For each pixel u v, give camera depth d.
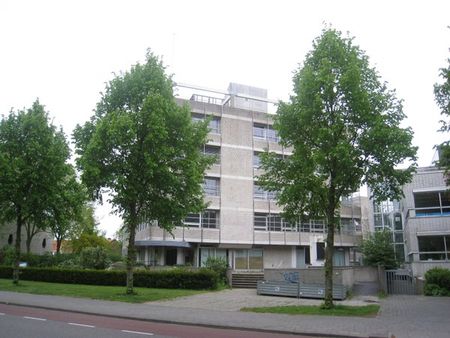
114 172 22.03
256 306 19.28
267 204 46.19
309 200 19.11
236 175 45.25
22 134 27.30
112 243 71.75
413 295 24.98
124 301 20.77
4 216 27.81
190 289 27.84
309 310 17.36
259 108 52.12
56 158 27.34
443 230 31.98
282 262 46.84
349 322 14.38
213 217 43.78
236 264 44.88
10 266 34.88
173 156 22.95
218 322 14.34
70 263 36.72
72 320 14.41
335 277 24.11
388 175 17.55
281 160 19.20
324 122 17.83
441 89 20.73
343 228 51.53
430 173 33.56
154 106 21.89
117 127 20.86
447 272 25.17
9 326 12.62
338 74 18.00
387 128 16.81
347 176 17.61
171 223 23.72
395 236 60.16
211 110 45.56
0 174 25.59
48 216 28.61
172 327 13.66
